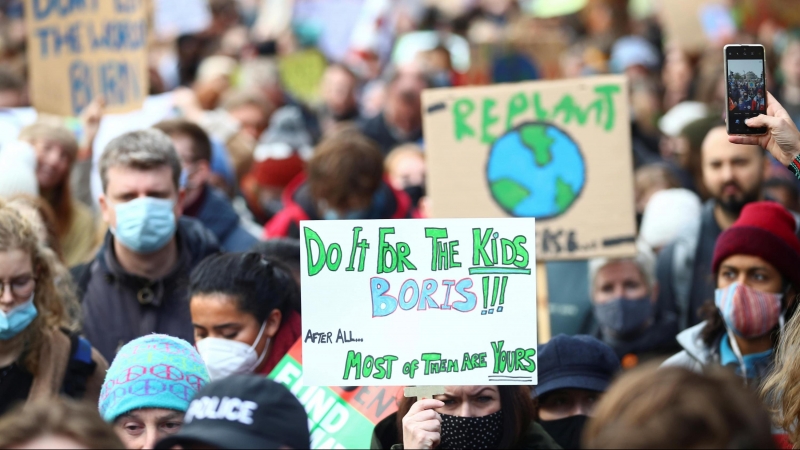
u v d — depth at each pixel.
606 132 16.53
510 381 10.56
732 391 6.41
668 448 6.16
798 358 10.90
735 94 11.42
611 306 16.97
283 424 8.07
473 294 10.66
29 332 12.34
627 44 36.88
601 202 16.45
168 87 38.59
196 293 13.14
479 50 29.75
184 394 10.02
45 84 20.22
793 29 38.44
